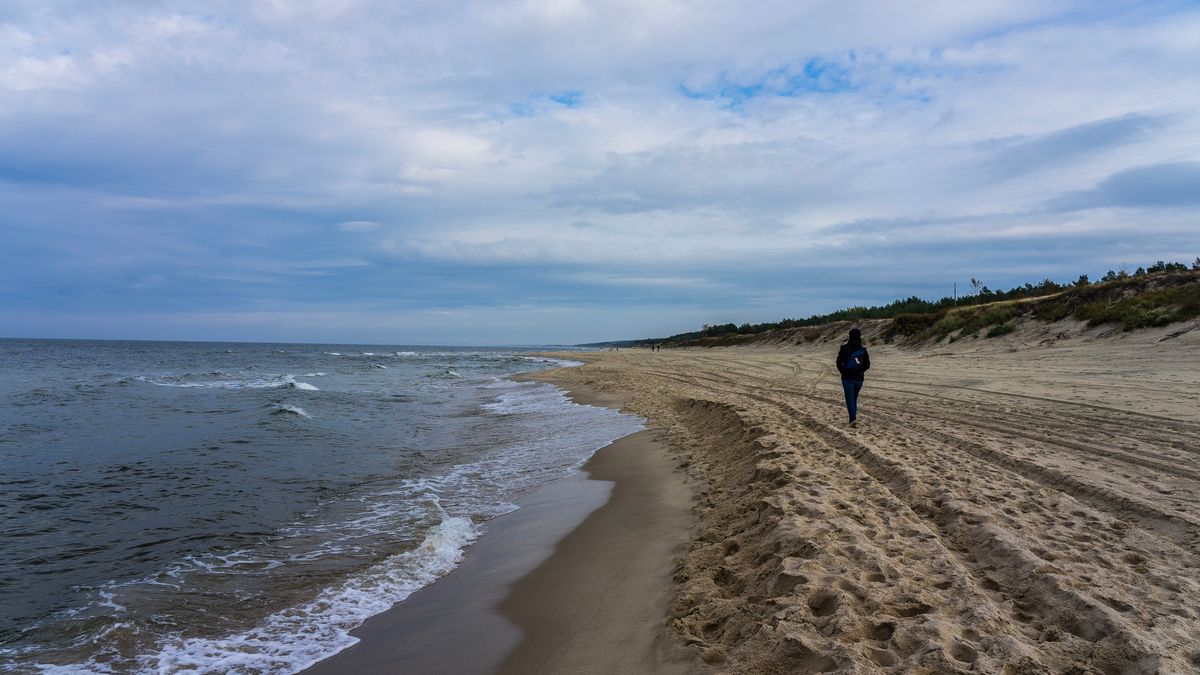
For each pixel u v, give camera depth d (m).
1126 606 3.33
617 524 6.55
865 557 4.11
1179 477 6.09
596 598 4.62
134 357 67.31
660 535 5.95
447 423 15.88
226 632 4.57
